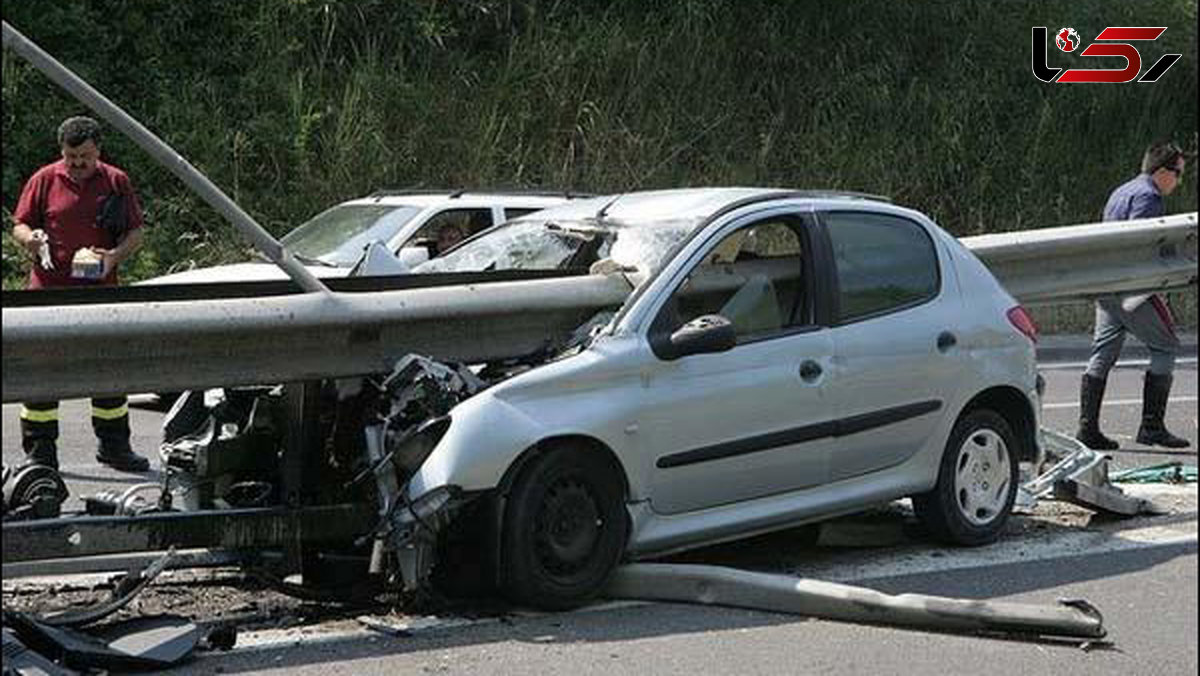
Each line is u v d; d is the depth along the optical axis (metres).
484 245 14.91
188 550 11.70
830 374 13.50
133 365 11.23
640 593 12.50
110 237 17.66
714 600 12.34
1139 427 22.98
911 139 43.66
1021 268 18.75
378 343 12.16
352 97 36.72
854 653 11.24
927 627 11.87
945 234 15.06
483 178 37.53
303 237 24.02
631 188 39.25
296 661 10.66
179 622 10.89
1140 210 20.45
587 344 12.45
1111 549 14.87
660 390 12.45
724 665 10.86
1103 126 46.62
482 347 12.67
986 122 44.88
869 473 13.93
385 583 12.38
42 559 10.72
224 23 37.53
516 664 10.71
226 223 34.16
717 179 40.69
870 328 13.90
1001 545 14.96
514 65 39.69
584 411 12.00
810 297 13.70
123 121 10.73
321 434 12.30
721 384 12.77
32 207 17.58
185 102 35.91
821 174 41.94
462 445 11.48
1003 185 44.12
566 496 11.99
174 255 33.03
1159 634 12.05
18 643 10.11
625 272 13.29
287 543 11.64
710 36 42.69
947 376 14.42
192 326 11.23
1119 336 20.89
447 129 37.91
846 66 44.59
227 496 12.59
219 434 12.66
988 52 46.56
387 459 11.69
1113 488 16.31
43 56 10.20
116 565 11.55
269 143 35.91
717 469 12.78
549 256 14.23
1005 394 15.05
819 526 14.96
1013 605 11.82
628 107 40.62
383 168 36.28
